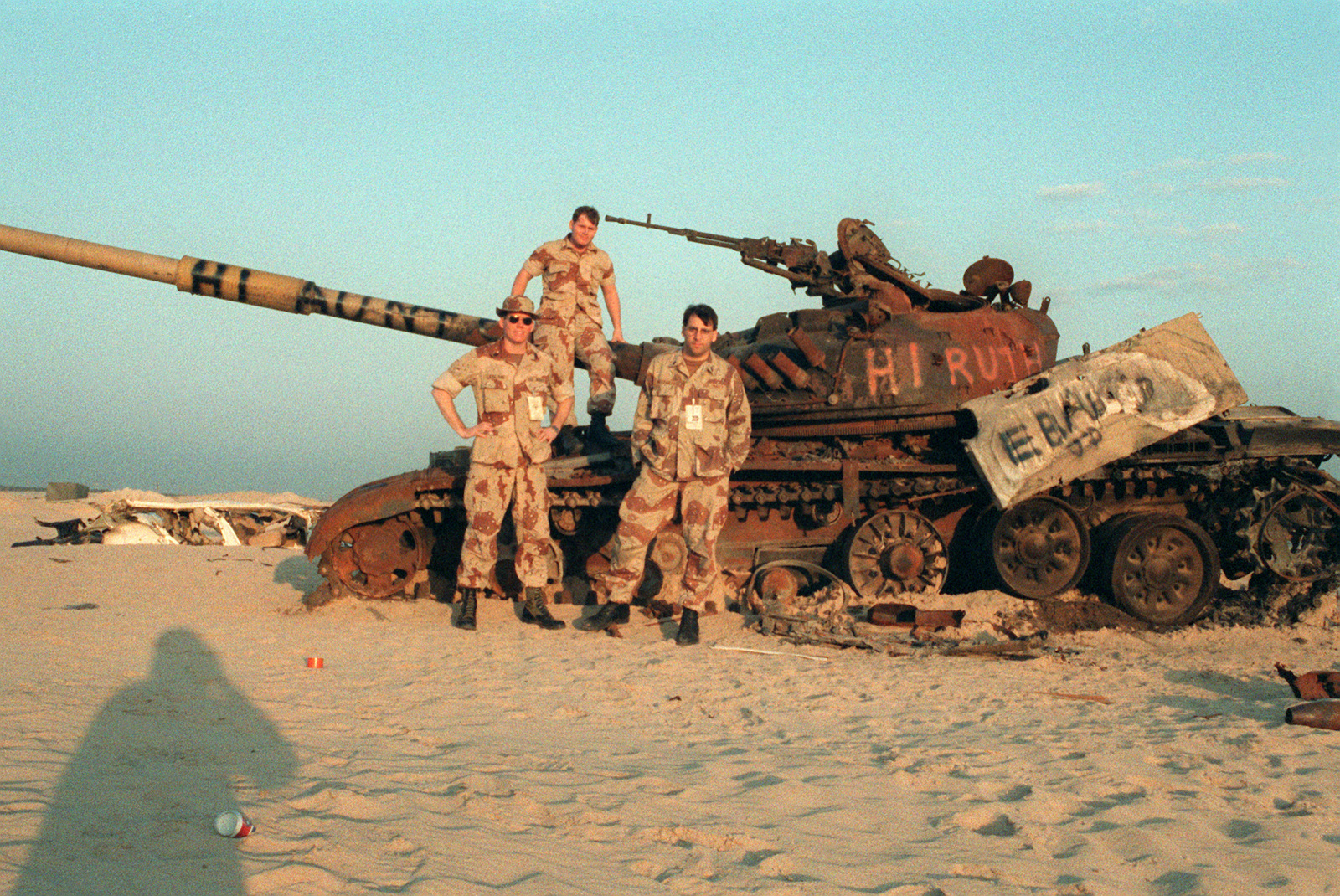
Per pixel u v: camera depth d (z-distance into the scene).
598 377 11.25
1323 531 11.34
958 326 11.70
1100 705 7.31
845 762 5.59
